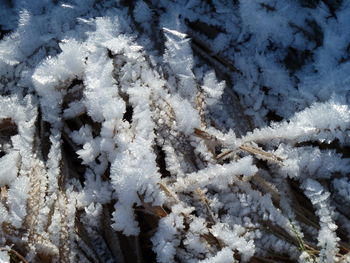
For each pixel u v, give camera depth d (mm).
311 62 272
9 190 237
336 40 266
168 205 238
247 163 242
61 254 234
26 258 230
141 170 231
